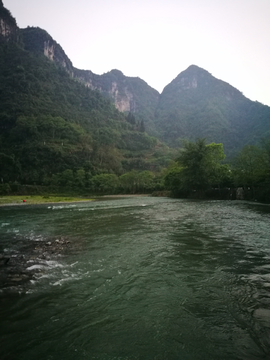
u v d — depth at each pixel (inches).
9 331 189.8
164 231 596.4
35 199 2541.8
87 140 6747.1
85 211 1195.3
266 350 163.3
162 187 3946.9
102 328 193.2
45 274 311.6
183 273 311.7
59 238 540.7
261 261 357.4
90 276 304.3
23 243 496.4
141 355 161.5
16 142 5757.9
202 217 856.3
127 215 963.3
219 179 2301.9
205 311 215.8
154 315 210.7
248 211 1058.1
